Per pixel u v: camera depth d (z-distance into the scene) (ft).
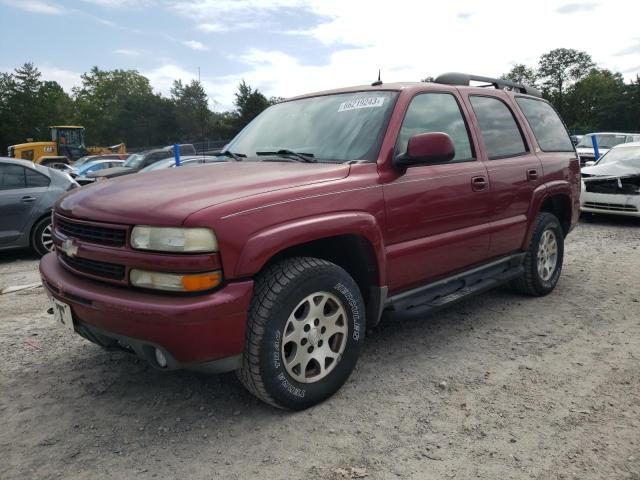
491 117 14.19
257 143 12.64
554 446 8.34
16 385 10.64
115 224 8.40
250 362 8.66
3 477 7.77
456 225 12.17
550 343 12.52
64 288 8.91
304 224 8.84
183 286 7.91
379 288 10.41
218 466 7.95
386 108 11.38
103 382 10.72
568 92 297.12
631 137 56.95
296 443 8.50
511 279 14.43
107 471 7.87
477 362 11.50
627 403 9.66
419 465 7.91
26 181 24.04
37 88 232.12
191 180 9.56
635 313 14.57
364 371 11.09
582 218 32.94
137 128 220.84
